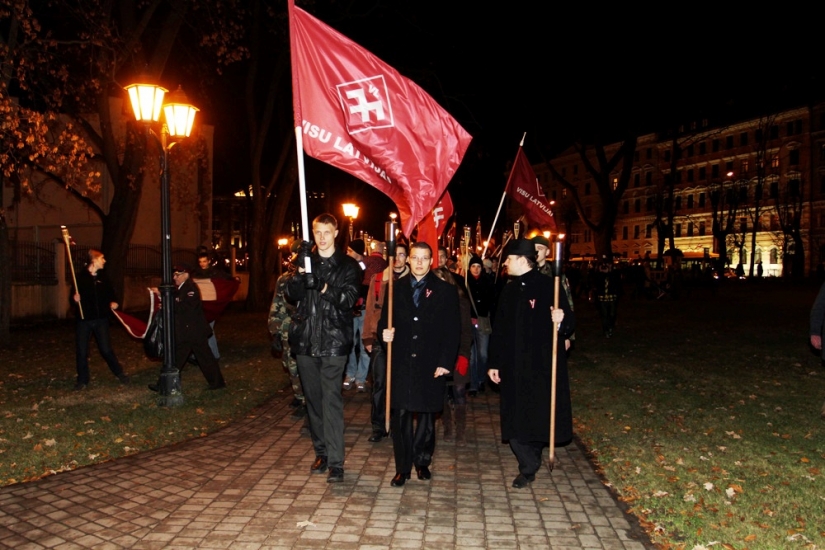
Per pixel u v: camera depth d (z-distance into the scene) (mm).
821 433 7461
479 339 9438
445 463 6520
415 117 6453
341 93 6324
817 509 5230
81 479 5883
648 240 86625
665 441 7148
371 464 6426
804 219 69562
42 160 17984
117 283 19594
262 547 4559
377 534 4789
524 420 5723
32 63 14352
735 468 6211
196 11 18812
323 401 5883
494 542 4688
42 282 20094
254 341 16094
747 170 74688
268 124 25984
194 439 7262
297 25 6180
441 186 6562
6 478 5961
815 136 68188
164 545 4586
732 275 65750
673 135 41719
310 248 5609
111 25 17094
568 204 98875
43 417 8055
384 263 10195
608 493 5688
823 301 7453
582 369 11844
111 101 25828
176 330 9547
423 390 5742
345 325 5879
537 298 5855
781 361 12602
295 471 6156
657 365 12195
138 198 19875
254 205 26078
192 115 9195
